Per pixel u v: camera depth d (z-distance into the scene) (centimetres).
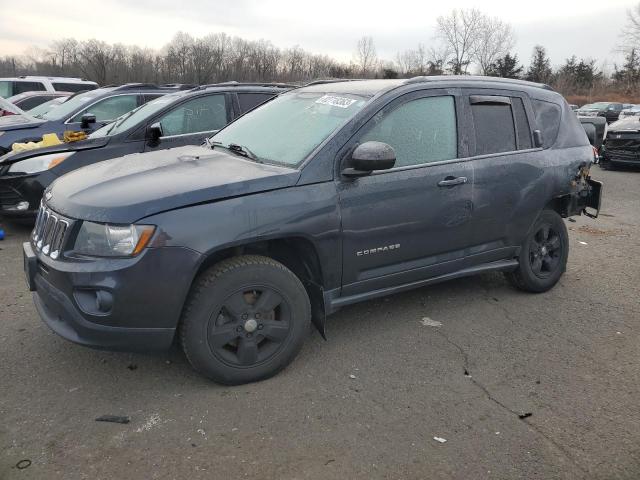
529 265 481
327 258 351
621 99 5712
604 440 294
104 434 288
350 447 283
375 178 365
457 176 405
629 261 617
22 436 284
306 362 369
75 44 5738
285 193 331
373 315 448
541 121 475
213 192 311
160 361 363
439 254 414
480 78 445
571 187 489
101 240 296
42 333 398
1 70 6594
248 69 5497
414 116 394
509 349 396
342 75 4344
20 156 627
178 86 1009
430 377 354
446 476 264
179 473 261
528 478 265
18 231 674
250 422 301
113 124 711
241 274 320
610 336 421
